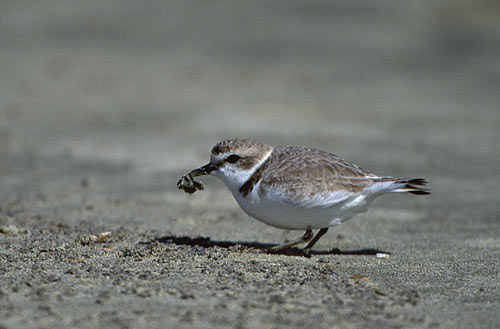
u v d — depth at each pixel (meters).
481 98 19.58
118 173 13.22
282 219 7.91
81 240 8.27
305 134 15.82
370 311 5.92
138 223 9.91
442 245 8.90
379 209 11.07
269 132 15.95
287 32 26.73
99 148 14.87
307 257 8.06
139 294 6.15
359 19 28.58
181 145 15.05
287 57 23.78
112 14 29.00
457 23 27.52
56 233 8.91
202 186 8.45
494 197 11.70
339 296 6.32
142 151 14.68
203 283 6.59
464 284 6.96
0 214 10.12
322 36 26.34
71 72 21.50
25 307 5.71
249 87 20.25
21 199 11.24
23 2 30.39
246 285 6.57
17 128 16.19
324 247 8.80
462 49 24.64
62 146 15.00
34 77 20.80
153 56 23.59
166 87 20.22
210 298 6.11
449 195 11.82
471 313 5.98
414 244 8.96
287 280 6.81
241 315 5.68
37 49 23.92
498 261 8.02
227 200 11.65
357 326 5.54
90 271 6.91
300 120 17.09
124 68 22.12
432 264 7.85
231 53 24.12
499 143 15.54
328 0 31.12
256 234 9.49
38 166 13.57
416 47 25.03
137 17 28.67
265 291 6.38
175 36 26.09
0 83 20.00
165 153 14.50
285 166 7.86
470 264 7.86
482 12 28.77
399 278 7.17
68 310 5.67
